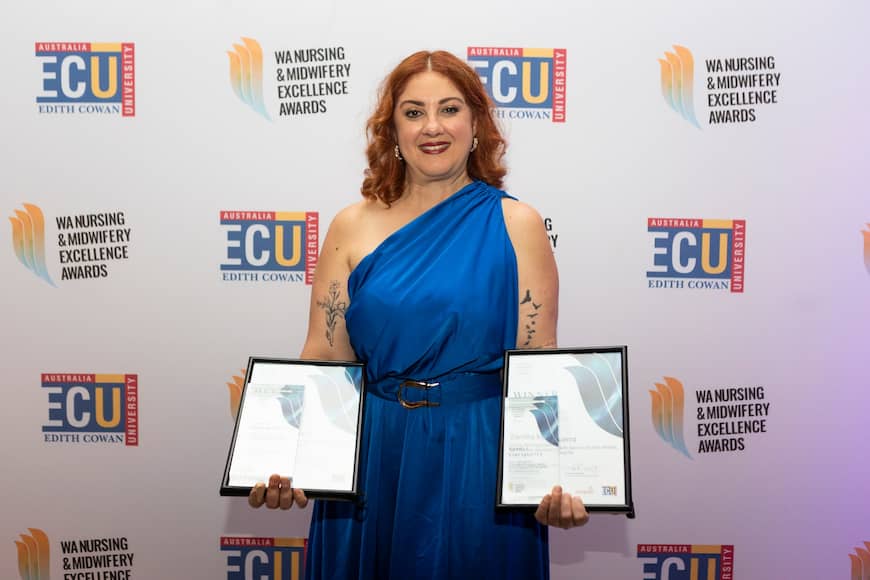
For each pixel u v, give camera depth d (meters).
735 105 2.35
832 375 2.41
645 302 2.40
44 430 2.42
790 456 2.43
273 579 2.47
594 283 2.39
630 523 2.46
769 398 2.42
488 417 1.77
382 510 1.79
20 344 2.39
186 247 2.38
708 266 2.39
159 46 2.32
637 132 2.35
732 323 2.40
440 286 1.73
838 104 2.35
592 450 1.64
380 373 1.79
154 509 2.45
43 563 2.46
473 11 2.32
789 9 2.32
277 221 2.37
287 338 2.41
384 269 1.79
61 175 2.35
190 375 2.41
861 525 2.45
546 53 2.33
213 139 2.35
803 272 2.39
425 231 1.81
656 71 2.34
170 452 2.44
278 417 1.74
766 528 2.45
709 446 2.43
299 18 2.32
